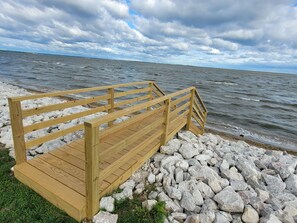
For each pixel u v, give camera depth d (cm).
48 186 238
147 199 265
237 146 588
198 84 3366
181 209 256
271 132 1084
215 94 2348
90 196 206
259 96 2439
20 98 253
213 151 454
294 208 261
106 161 302
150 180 300
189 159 377
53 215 220
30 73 3044
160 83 3150
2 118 518
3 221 211
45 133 455
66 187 238
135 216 230
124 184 278
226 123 1186
